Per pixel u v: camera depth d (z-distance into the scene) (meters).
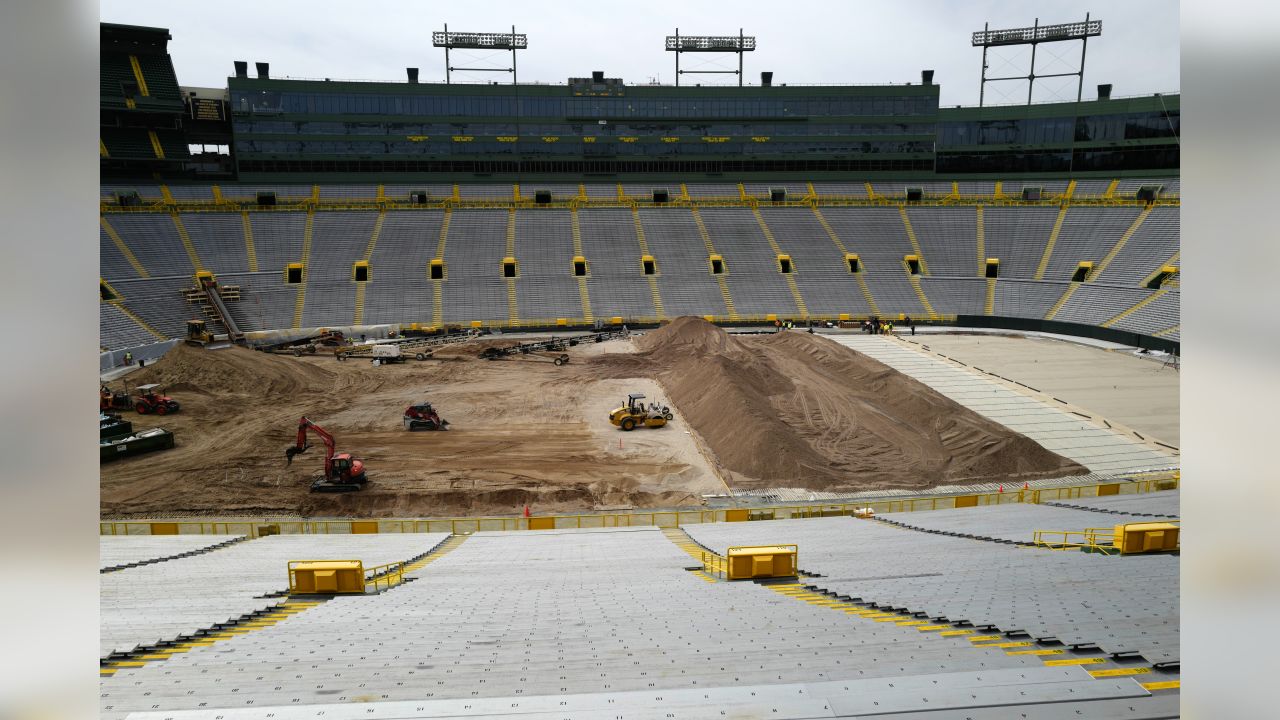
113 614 14.16
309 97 77.50
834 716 6.34
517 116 81.81
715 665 8.88
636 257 76.38
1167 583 13.95
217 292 66.00
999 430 38.66
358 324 66.44
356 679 8.79
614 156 83.75
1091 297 68.69
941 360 56.41
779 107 84.38
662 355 56.03
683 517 30.59
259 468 35.53
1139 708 6.45
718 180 84.94
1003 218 80.19
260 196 76.19
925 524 26.44
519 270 73.69
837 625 11.46
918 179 85.44
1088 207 78.12
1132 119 78.12
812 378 48.28
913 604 12.80
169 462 36.22
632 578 18.28
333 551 24.05
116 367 53.66
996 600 12.66
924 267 76.69
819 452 37.25
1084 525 24.16
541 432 41.44
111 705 8.12
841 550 21.44
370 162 79.56
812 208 83.06
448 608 14.33
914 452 37.53
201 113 78.62
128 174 74.69
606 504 32.44
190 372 48.25
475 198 80.81
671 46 85.88
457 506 32.19
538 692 8.12
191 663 9.66
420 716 6.57
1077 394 47.38
